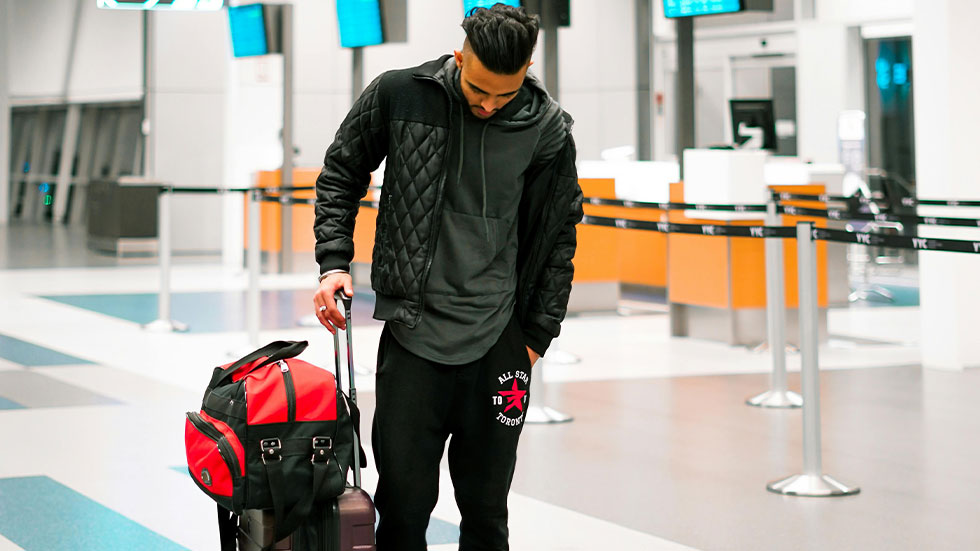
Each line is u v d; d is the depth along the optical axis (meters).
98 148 19.78
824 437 5.29
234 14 13.66
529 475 4.56
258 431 2.19
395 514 2.41
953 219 5.39
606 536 3.73
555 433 5.37
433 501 2.45
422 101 2.34
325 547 2.25
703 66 15.67
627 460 4.83
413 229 2.34
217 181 16.72
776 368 6.07
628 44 16.11
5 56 21.12
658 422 5.62
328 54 16.92
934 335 7.28
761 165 8.12
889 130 14.35
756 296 8.29
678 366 7.38
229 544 2.43
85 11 18.83
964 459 4.86
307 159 16.91
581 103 16.41
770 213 6.20
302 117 16.89
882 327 9.20
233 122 15.06
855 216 5.78
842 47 14.16
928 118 7.24
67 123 20.39
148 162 16.66
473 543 2.54
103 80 18.31
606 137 16.30
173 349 7.68
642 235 11.03
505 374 2.42
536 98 2.40
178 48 16.62
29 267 13.63
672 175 10.04
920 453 4.97
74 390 6.18
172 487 4.27
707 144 15.81
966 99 7.14
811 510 4.07
